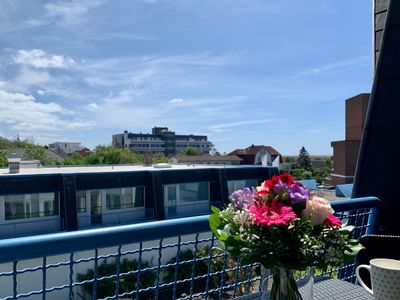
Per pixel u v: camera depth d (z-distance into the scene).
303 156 57.66
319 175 47.69
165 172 15.51
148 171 15.08
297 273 1.33
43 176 12.63
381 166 2.84
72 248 1.27
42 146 48.94
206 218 1.66
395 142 2.77
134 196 14.95
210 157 57.38
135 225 1.46
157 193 15.00
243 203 1.25
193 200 16.61
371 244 2.10
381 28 3.40
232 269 1.90
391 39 2.82
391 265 1.40
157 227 1.50
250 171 18.06
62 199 12.95
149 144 99.56
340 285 1.89
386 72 2.84
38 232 12.61
